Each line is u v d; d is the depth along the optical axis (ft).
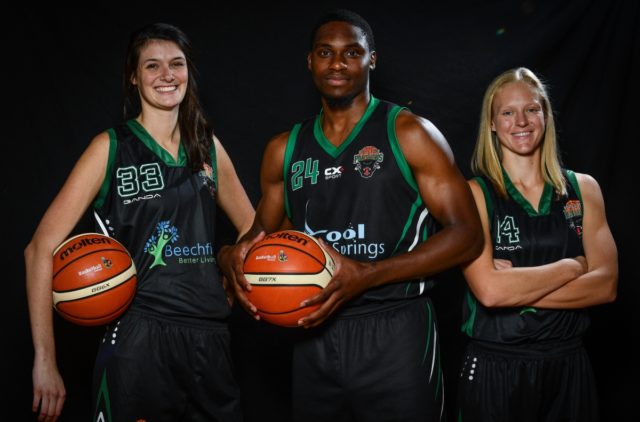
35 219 9.20
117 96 9.24
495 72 9.19
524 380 6.34
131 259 6.43
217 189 7.41
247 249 6.22
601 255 6.53
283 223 7.19
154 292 6.63
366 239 6.30
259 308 5.83
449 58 9.27
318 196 6.43
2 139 9.18
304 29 9.43
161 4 9.40
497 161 6.78
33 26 9.21
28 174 9.20
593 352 9.23
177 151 6.98
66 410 9.31
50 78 9.21
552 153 6.75
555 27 9.12
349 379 6.24
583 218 6.66
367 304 6.29
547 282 6.27
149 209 6.70
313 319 5.70
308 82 9.45
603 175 9.09
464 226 6.12
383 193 6.29
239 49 9.46
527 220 6.61
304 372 6.48
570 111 9.12
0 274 9.17
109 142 6.71
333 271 5.76
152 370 6.50
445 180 6.21
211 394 6.88
